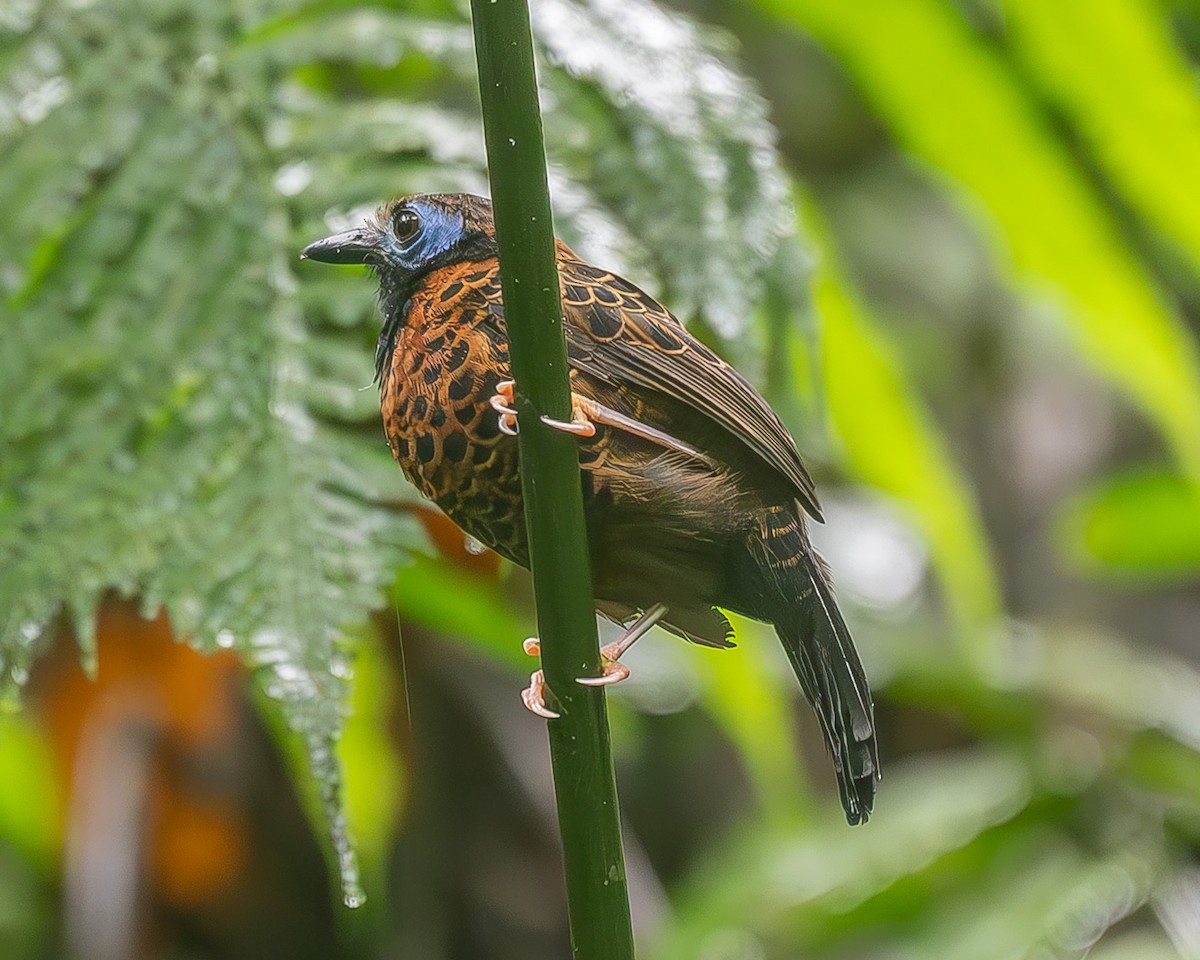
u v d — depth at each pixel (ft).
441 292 12.68
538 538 12.41
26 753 13.39
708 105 12.87
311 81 13.14
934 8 13.14
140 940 13.25
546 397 12.40
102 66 12.84
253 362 12.75
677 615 12.78
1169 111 13.14
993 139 13.24
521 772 13.42
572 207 12.80
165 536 12.67
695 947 13.52
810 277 12.87
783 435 12.73
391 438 12.69
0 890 13.53
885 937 13.61
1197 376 13.43
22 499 12.68
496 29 12.37
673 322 12.72
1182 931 13.56
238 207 12.80
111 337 12.74
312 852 13.37
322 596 12.65
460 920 13.43
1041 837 13.74
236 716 13.30
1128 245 13.26
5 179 12.77
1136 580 15.94
